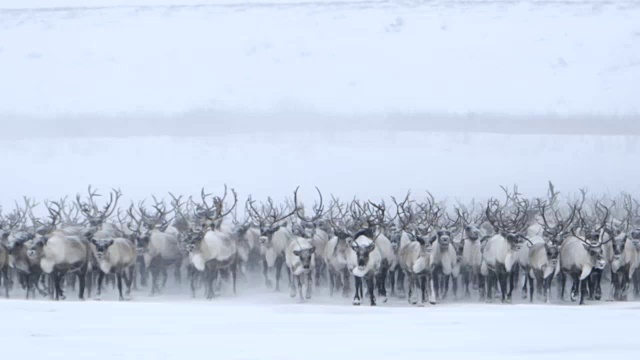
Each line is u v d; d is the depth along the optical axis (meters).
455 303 121.38
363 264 111.00
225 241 127.31
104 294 130.88
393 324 83.44
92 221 139.62
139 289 137.75
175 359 62.28
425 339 72.12
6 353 64.75
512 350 66.31
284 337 73.25
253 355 63.91
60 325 81.12
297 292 131.25
